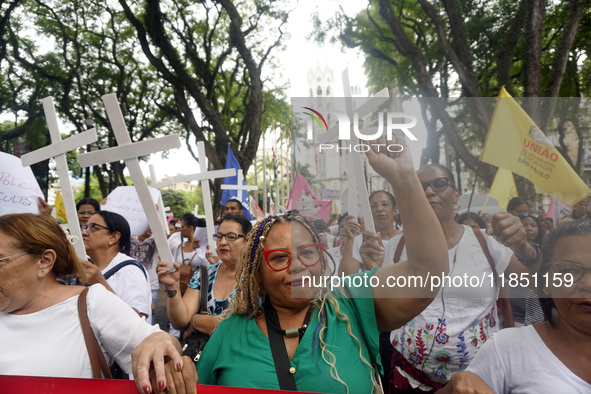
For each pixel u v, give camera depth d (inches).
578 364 55.5
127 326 64.9
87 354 63.7
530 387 57.1
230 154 269.9
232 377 60.9
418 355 90.4
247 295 66.2
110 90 718.5
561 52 386.3
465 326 86.7
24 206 99.9
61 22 666.2
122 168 716.0
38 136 675.4
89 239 113.2
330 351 59.7
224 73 716.7
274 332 63.4
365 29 490.6
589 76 426.0
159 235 94.4
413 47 446.6
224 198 266.1
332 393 57.6
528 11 384.8
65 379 59.0
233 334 66.1
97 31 688.4
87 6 663.1
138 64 713.0
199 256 187.9
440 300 87.7
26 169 101.4
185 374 52.2
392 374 97.7
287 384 58.7
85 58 699.4
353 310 63.2
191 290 114.4
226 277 116.0
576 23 380.8
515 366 58.9
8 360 61.0
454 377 60.9
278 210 404.2
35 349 62.1
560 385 55.3
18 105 678.5
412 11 503.5
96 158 91.7
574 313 53.4
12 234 63.7
